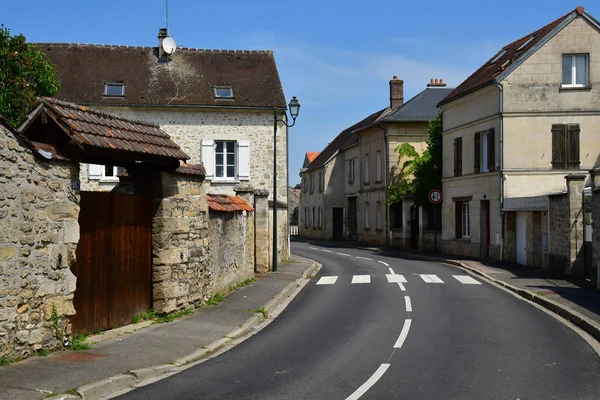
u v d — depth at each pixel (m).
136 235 11.15
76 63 27.73
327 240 50.84
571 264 18.33
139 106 26.53
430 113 38.88
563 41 24.72
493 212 25.73
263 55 29.55
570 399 6.73
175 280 11.93
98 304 10.06
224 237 15.38
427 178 33.47
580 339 10.24
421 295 16.08
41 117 8.77
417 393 7.02
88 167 25.59
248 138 27.12
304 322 12.30
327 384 7.48
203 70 28.41
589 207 18.02
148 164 11.40
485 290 17.05
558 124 24.78
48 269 8.46
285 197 27.48
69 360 8.19
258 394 7.06
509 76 24.95
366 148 43.41
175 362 8.52
